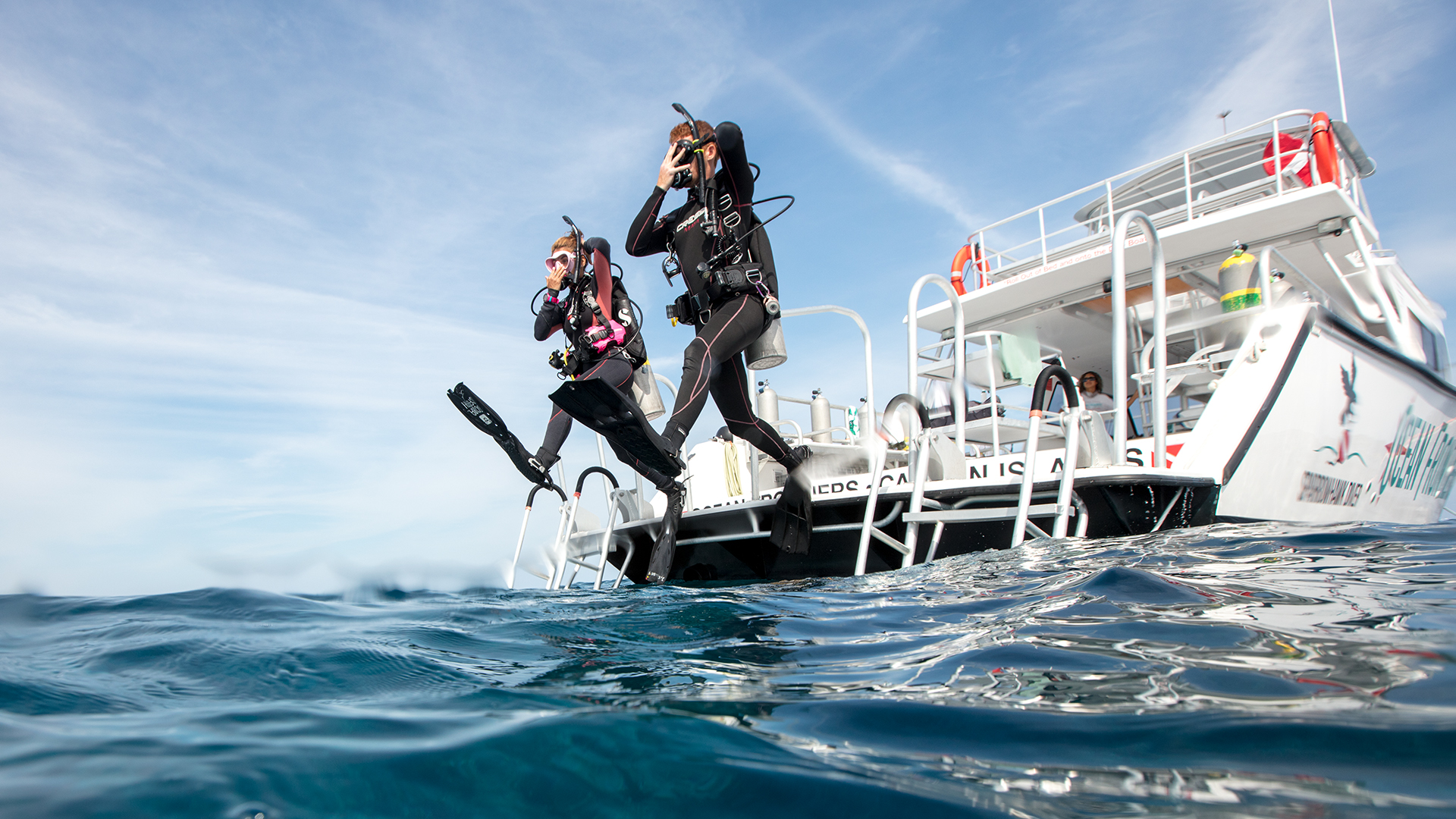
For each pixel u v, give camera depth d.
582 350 4.16
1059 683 1.05
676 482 4.56
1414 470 6.44
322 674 1.30
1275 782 0.67
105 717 1.00
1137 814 0.63
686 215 3.79
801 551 4.07
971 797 0.69
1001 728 0.88
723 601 2.29
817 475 4.85
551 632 1.79
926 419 3.83
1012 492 3.48
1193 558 2.38
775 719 0.96
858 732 0.90
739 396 3.87
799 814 0.67
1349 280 6.93
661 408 4.61
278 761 0.80
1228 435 4.17
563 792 0.73
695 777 0.76
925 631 1.61
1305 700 0.89
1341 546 2.53
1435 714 0.81
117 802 0.68
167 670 1.33
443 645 1.61
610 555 5.62
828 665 1.32
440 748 0.85
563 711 1.02
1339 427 5.06
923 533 3.81
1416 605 1.46
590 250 4.11
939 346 6.10
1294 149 6.43
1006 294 6.91
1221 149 6.73
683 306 3.84
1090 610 1.59
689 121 3.71
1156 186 7.40
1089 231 8.51
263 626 1.86
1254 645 1.19
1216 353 5.02
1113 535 3.40
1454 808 0.59
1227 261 5.25
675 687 1.17
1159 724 0.85
